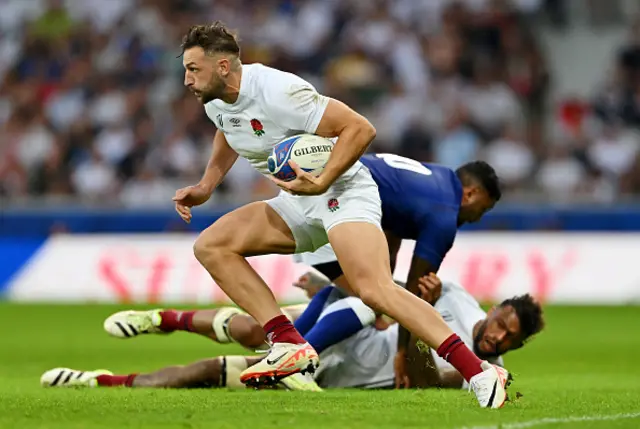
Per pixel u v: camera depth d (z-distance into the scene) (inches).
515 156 2723.9
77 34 3073.3
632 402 812.0
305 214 794.2
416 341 933.8
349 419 657.0
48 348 1497.3
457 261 2217.0
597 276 2231.8
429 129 2800.2
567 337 1678.2
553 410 727.1
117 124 2815.0
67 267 2373.3
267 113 770.2
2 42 3085.6
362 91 2893.7
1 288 2395.4
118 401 778.2
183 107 2815.0
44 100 2933.1
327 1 3053.6
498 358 944.9
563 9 3051.2
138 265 2327.8
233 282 794.8
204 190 863.7
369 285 745.0
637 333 1739.7
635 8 3031.5
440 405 749.9
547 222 2249.0
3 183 2785.4
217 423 636.7
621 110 2817.4
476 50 2957.7
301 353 769.6
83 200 2635.3
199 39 766.5
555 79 2997.0
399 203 972.6
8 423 638.5
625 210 2244.1
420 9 3021.7
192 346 1542.8
